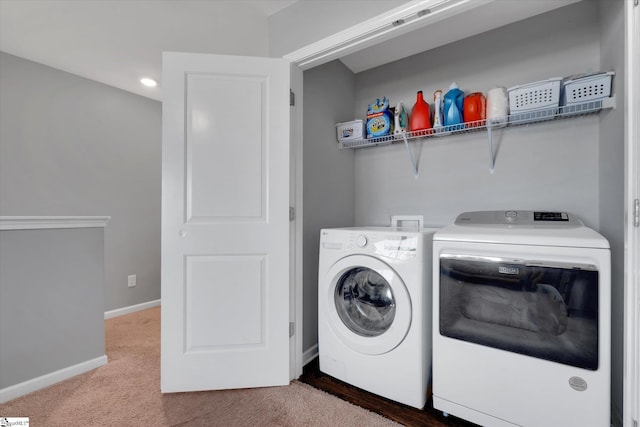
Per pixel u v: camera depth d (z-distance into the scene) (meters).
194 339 1.65
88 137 2.82
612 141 1.45
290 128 1.77
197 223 1.65
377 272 1.61
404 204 2.34
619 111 1.36
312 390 1.69
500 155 1.97
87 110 2.81
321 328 1.84
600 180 1.64
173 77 1.63
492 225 1.62
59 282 1.80
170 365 1.64
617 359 1.32
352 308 1.84
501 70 1.97
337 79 2.35
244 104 1.68
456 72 2.13
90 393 1.65
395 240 1.57
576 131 1.74
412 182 2.30
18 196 2.42
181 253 1.64
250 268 1.69
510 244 1.30
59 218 1.80
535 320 1.24
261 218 1.70
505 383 1.30
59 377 1.76
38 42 2.21
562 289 1.19
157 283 3.37
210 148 1.66
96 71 2.67
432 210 2.22
